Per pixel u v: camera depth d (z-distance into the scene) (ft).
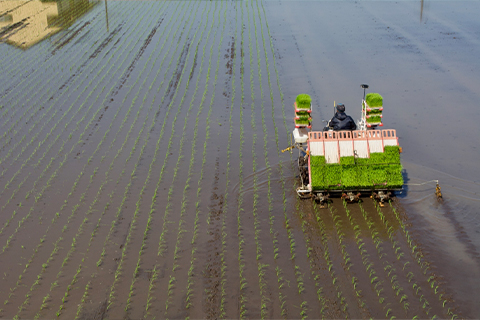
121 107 82.17
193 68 99.04
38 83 93.56
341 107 56.13
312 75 94.53
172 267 44.93
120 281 43.37
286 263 45.03
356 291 41.27
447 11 138.51
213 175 60.70
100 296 41.68
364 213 51.65
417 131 70.74
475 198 53.36
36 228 51.24
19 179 61.26
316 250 46.60
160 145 69.15
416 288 41.22
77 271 44.45
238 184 58.34
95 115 79.20
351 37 117.39
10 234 50.34
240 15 137.28
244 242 47.98
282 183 58.13
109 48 112.27
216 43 113.91
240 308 39.96
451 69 95.50
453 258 44.50
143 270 44.62
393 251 45.96
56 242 48.70
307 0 153.69
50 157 66.54
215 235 49.19
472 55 102.94
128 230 50.44
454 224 49.24
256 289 42.01
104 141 70.69
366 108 56.65
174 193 57.00
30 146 69.77
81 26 129.80
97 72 98.17
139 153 67.00
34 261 46.29
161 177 60.54
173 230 50.26
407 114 76.54
